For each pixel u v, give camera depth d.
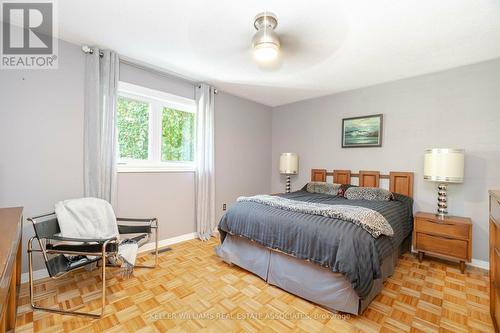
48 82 2.13
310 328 1.53
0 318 0.75
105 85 2.36
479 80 2.53
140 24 1.93
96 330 1.49
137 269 2.32
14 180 1.99
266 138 4.49
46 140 2.13
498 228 1.28
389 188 3.13
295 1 1.59
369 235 1.67
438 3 1.59
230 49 2.32
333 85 3.32
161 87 2.91
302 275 1.85
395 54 2.35
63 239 1.70
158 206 2.93
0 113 1.92
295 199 2.88
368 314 1.68
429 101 2.84
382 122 3.20
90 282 2.06
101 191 2.36
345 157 3.59
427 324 1.57
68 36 2.14
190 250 2.85
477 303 1.81
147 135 2.88
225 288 2.00
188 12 1.76
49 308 1.68
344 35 2.00
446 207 2.58
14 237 1.11
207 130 3.33
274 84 3.31
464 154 2.56
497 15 1.71
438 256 2.56
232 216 2.36
